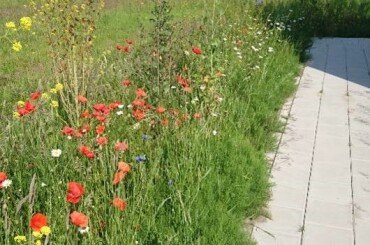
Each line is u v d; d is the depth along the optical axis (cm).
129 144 441
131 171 398
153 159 436
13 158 408
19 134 425
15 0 1608
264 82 709
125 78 630
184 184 405
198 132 482
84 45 580
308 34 1166
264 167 484
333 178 503
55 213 327
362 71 891
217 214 384
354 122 652
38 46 962
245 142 518
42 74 717
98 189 356
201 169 434
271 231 411
